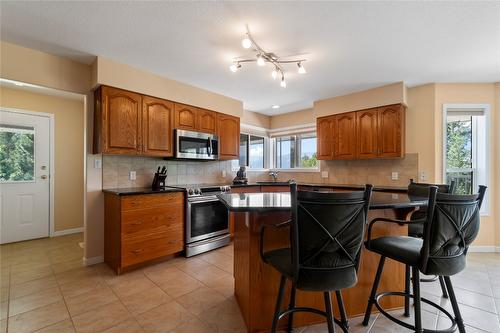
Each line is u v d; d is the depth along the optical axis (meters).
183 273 2.60
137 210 2.67
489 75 3.14
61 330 1.68
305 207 1.15
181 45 2.43
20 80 2.42
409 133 3.57
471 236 1.42
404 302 1.92
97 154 2.89
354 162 4.16
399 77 3.21
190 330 1.69
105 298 2.09
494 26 2.07
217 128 3.89
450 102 3.39
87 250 2.79
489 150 3.36
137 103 2.95
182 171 3.87
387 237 1.73
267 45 2.41
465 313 1.89
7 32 2.19
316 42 2.35
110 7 1.86
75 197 4.11
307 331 1.67
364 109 3.70
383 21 2.01
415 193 2.51
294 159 5.22
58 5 1.83
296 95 3.99
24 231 3.62
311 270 1.18
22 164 3.62
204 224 3.30
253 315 1.65
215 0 1.78
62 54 2.60
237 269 2.03
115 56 2.66
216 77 3.24
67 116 4.03
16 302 2.02
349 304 1.82
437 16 1.94
